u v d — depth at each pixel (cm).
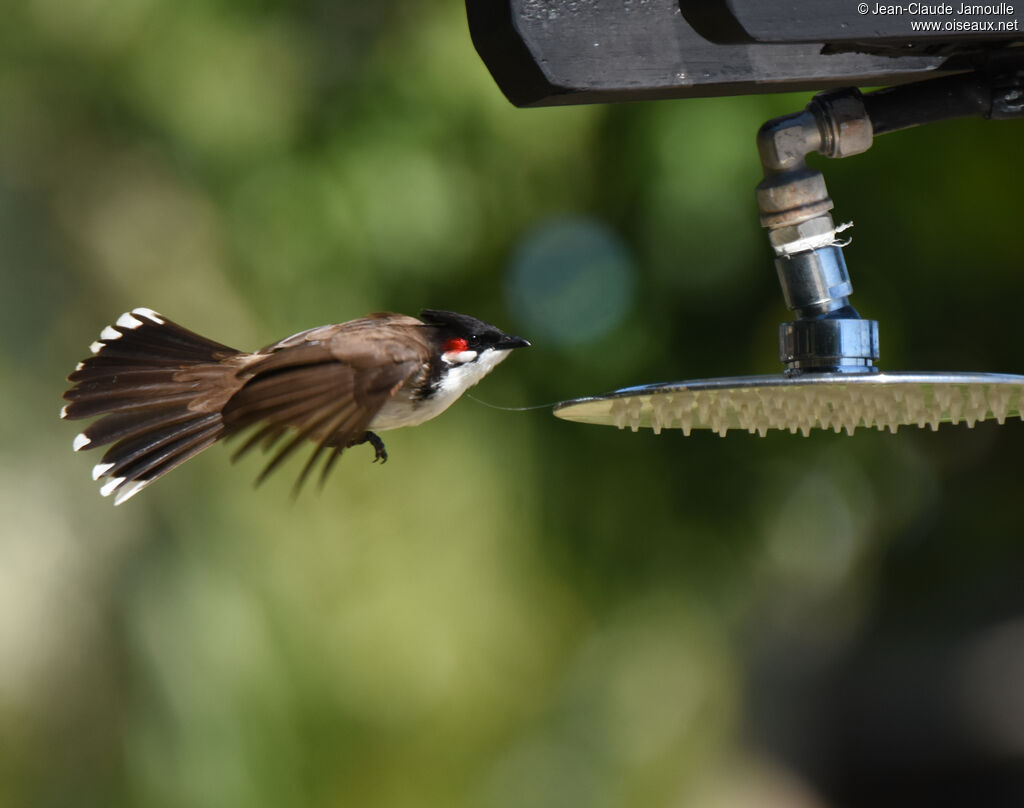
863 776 1500
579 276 1217
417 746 1185
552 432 1240
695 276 1198
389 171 1145
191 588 1105
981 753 1396
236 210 1146
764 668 1875
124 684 1073
